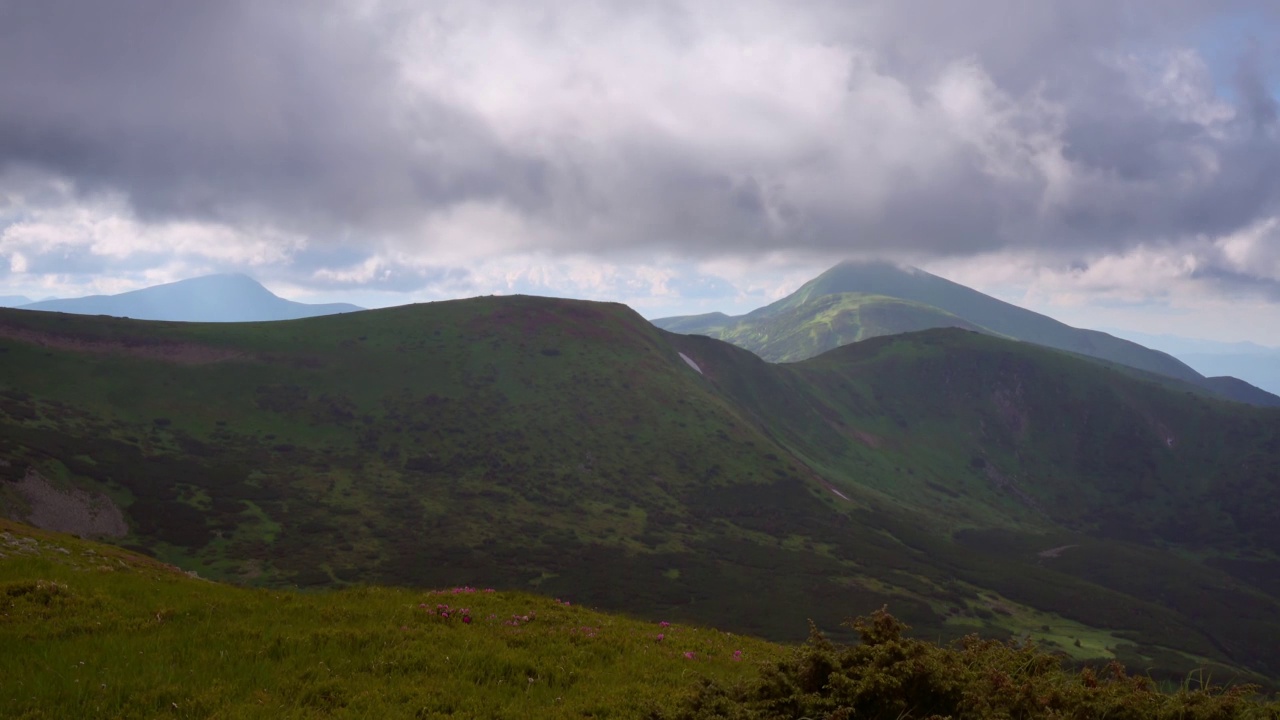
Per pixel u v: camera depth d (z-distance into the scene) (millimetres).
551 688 13047
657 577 124438
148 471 128125
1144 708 8781
